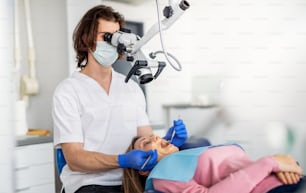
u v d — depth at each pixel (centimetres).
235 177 110
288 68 117
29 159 195
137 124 159
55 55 239
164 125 166
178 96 149
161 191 118
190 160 120
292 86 114
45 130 224
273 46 119
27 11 233
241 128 121
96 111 148
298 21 118
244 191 107
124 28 146
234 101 122
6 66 160
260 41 121
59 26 237
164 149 137
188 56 138
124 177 135
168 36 138
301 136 114
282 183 109
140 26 173
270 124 117
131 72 129
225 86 124
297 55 116
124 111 153
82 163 134
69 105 144
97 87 151
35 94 239
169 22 125
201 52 133
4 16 163
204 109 132
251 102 119
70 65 232
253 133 119
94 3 209
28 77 236
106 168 132
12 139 160
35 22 239
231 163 120
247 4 122
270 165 109
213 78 129
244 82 120
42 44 241
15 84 216
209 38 130
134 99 158
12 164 159
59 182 205
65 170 148
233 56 124
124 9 175
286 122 115
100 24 146
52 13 237
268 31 120
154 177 119
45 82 242
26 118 233
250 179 108
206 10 133
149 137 141
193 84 138
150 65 130
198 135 136
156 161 128
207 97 132
